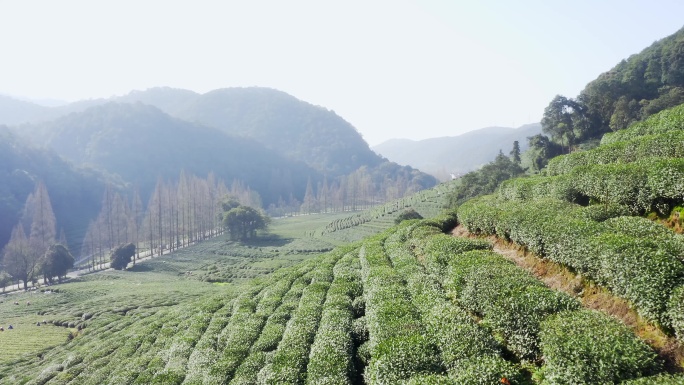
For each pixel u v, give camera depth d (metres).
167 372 23.64
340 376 15.50
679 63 98.81
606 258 12.82
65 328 58.44
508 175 84.81
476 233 27.30
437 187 168.38
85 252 132.62
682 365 9.55
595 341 9.52
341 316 20.25
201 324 31.77
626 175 18.17
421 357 12.79
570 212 18.70
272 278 39.19
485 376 10.79
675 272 10.55
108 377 28.77
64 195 180.25
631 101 91.75
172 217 139.88
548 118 103.62
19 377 38.84
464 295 16.05
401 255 25.89
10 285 101.81
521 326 12.43
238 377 19.31
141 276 102.31
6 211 141.75
